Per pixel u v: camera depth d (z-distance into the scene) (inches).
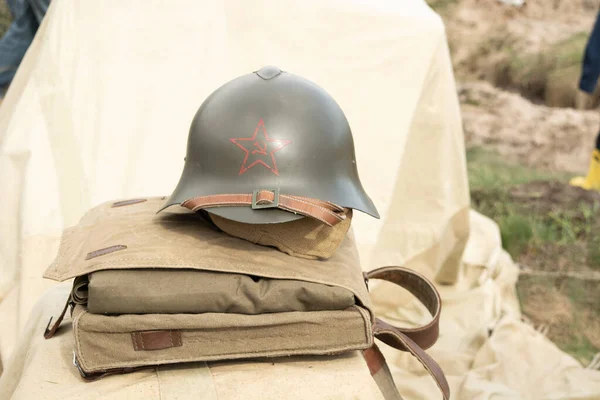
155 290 41.8
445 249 106.2
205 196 44.9
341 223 47.6
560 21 299.0
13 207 77.6
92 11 86.0
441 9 308.2
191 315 42.1
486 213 171.3
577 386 84.3
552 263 145.3
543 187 188.9
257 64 90.1
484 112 258.8
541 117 256.4
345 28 93.3
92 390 41.6
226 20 90.5
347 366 45.1
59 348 46.5
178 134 84.4
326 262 46.9
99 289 41.0
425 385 84.1
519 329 97.2
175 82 86.2
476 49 289.3
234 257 44.7
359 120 91.7
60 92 82.0
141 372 43.6
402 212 103.9
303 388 43.0
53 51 83.2
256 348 43.4
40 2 149.7
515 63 279.1
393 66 94.3
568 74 268.2
